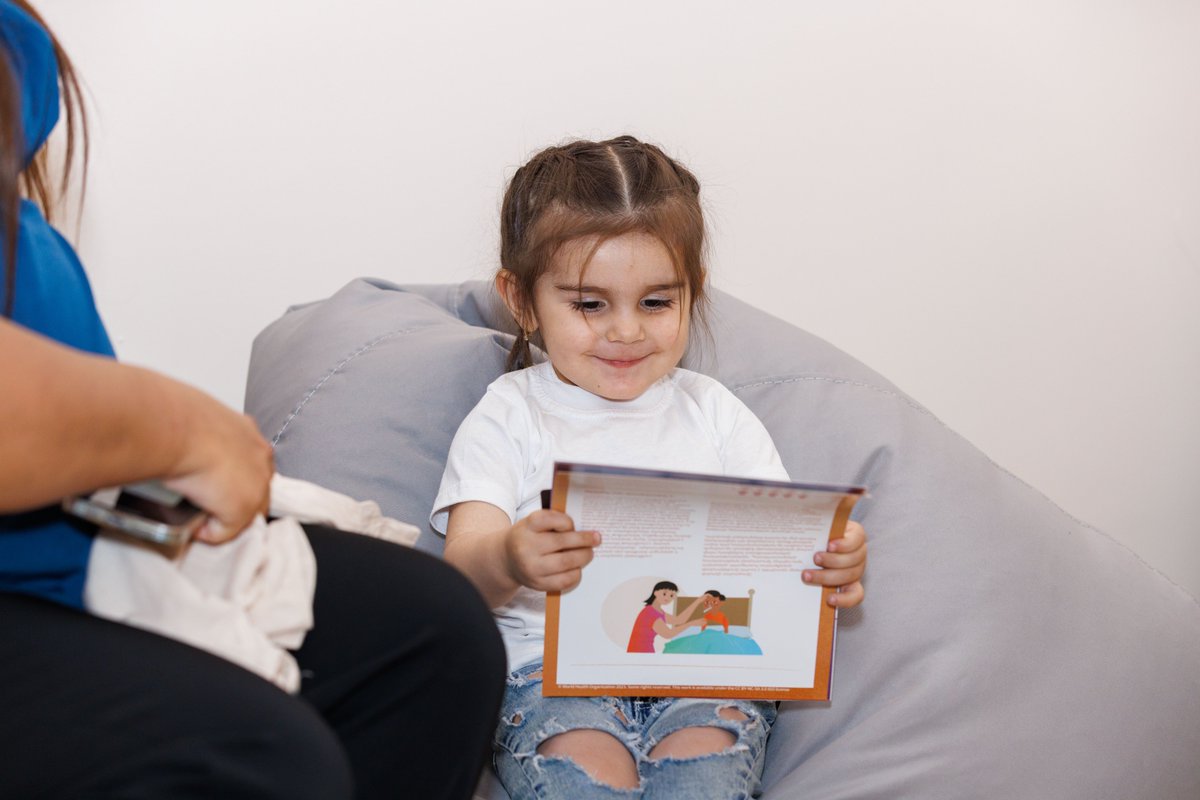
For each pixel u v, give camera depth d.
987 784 0.91
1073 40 1.47
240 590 0.62
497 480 1.03
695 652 0.90
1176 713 0.98
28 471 0.47
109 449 0.50
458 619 0.69
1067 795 0.91
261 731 0.51
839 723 0.99
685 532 0.87
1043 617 1.01
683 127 1.46
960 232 1.54
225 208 1.42
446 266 1.49
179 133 1.38
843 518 0.89
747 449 1.11
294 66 1.38
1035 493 1.16
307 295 1.48
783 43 1.44
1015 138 1.51
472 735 0.69
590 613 0.89
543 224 1.03
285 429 1.18
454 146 1.44
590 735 0.90
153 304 1.44
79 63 1.33
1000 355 1.60
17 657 0.52
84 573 0.63
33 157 0.68
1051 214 1.54
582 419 1.08
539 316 1.07
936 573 1.04
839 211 1.51
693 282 1.08
